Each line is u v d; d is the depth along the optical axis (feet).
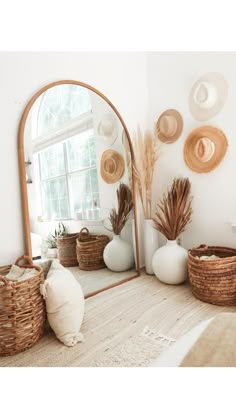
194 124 7.26
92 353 4.20
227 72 6.48
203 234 7.34
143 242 8.38
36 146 5.51
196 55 7.04
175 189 7.09
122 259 7.50
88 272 6.61
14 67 5.25
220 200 6.88
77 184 6.36
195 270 5.90
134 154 8.01
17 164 5.30
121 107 7.60
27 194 5.35
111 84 7.30
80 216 6.45
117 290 6.80
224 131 6.64
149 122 8.39
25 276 4.69
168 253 6.81
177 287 6.81
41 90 5.56
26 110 5.32
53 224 5.84
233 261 5.57
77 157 6.37
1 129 5.07
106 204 7.11
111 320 5.25
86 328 5.00
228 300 5.61
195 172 7.25
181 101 7.51
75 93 6.33
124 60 7.68
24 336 4.33
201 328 2.59
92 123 6.71
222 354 2.06
